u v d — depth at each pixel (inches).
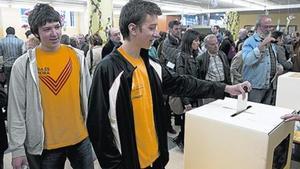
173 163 105.6
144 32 37.8
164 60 130.0
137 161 40.8
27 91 54.9
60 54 58.4
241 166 40.0
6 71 189.0
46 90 56.2
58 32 55.9
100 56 132.3
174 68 110.7
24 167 57.0
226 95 49.5
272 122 40.6
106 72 38.7
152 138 44.2
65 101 58.1
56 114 57.5
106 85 38.6
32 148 56.7
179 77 48.7
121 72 38.9
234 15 488.4
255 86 119.4
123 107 38.7
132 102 40.2
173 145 122.0
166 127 47.4
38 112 55.5
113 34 121.9
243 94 46.2
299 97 64.2
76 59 61.1
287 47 187.2
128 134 39.4
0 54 190.5
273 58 119.6
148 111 42.9
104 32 193.6
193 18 563.2
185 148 46.9
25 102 55.4
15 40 193.8
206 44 113.5
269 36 115.0
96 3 191.9
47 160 58.5
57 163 59.8
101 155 39.4
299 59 142.1
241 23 628.4
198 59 112.5
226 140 40.9
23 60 55.1
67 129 59.0
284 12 562.9
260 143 37.4
